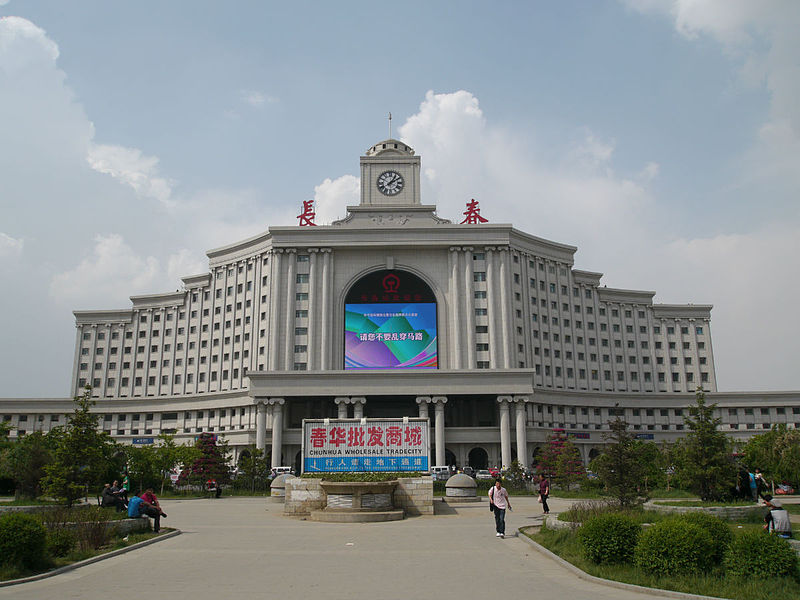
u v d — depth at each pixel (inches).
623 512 851.4
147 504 927.0
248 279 3486.7
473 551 738.2
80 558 684.1
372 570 614.9
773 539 545.6
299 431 2822.3
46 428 3654.0
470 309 3100.4
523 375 2785.4
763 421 3644.2
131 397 3688.5
